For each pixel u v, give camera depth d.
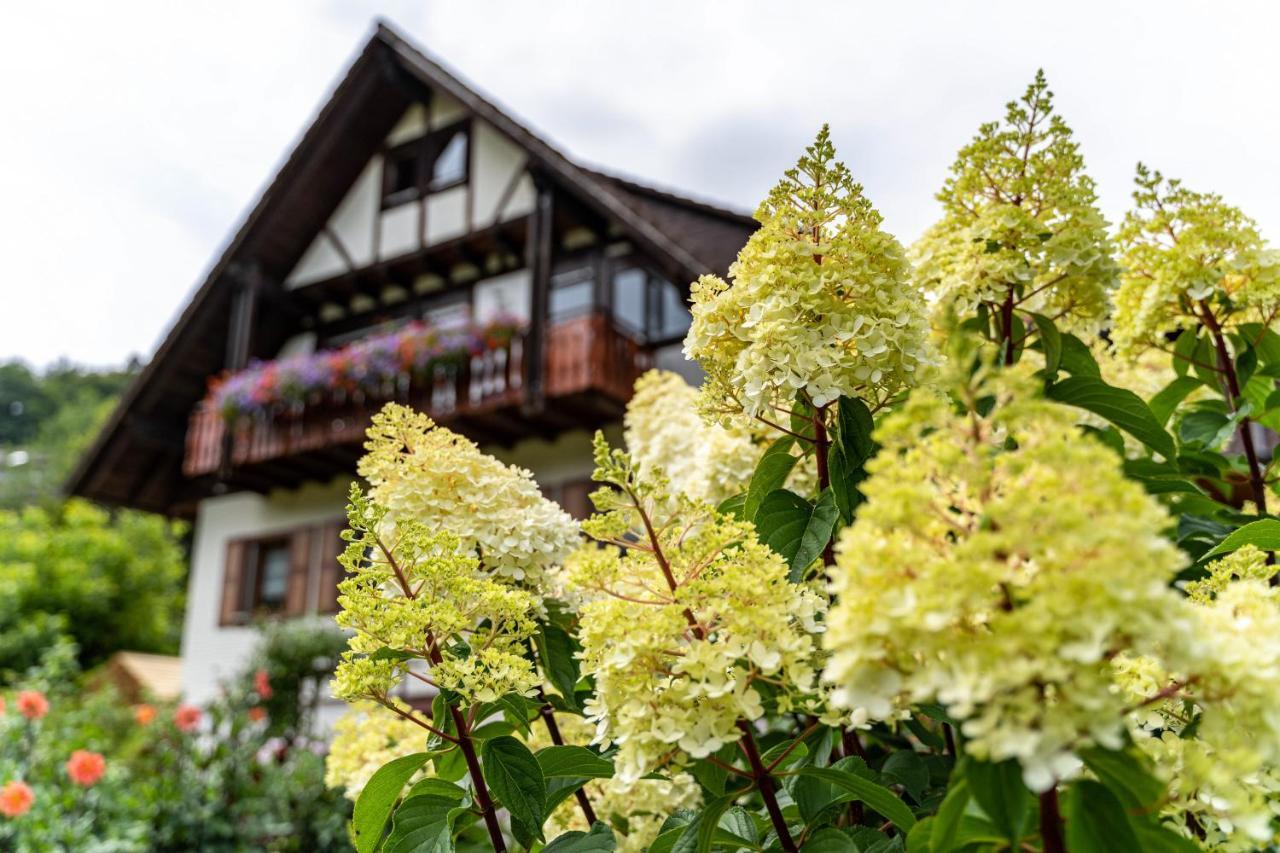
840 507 1.64
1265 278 2.17
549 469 10.48
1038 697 0.91
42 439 37.19
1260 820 0.99
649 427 3.13
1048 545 0.89
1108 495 0.91
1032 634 0.87
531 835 1.60
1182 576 2.01
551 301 11.01
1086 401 1.99
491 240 11.16
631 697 1.25
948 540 1.05
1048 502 0.92
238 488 12.09
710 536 1.33
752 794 1.73
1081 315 2.16
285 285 12.85
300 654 9.61
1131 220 2.30
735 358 1.73
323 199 12.66
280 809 6.74
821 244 1.64
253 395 11.05
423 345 10.09
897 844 1.43
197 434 12.30
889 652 0.97
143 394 12.74
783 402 1.71
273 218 12.39
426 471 1.90
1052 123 1.96
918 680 0.94
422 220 11.98
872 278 1.58
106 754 7.83
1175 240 2.26
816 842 1.35
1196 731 1.30
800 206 1.66
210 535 13.17
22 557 18.91
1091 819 0.99
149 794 6.56
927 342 1.65
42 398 43.16
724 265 8.66
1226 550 1.77
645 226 8.95
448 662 1.57
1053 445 0.94
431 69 11.05
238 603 12.35
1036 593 0.90
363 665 1.54
